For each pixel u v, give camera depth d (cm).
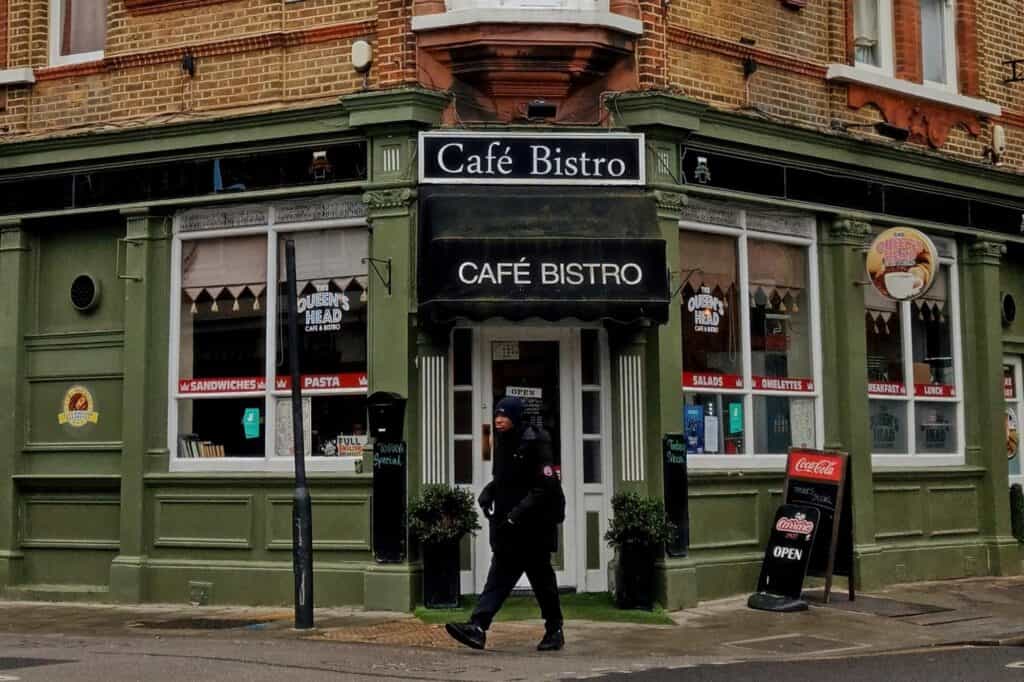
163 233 1523
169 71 1523
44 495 1573
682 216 1484
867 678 983
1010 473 1850
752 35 1548
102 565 1534
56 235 1595
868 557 1593
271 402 1471
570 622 1309
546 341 1445
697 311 1505
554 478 1110
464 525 1334
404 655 1102
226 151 1476
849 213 1622
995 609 1486
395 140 1398
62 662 1041
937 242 1770
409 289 1385
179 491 1491
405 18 1409
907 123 1712
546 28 1384
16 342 1584
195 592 1469
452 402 1420
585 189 1403
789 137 1551
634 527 1345
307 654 1102
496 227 1341
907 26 1734
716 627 1312
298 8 1463
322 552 1420
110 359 1552
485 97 1421
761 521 1529
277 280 1479
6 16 1611
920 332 1747
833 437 1609
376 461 1373
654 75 1430
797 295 1612
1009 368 1877
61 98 1579
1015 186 1838
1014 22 1909
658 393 1416
